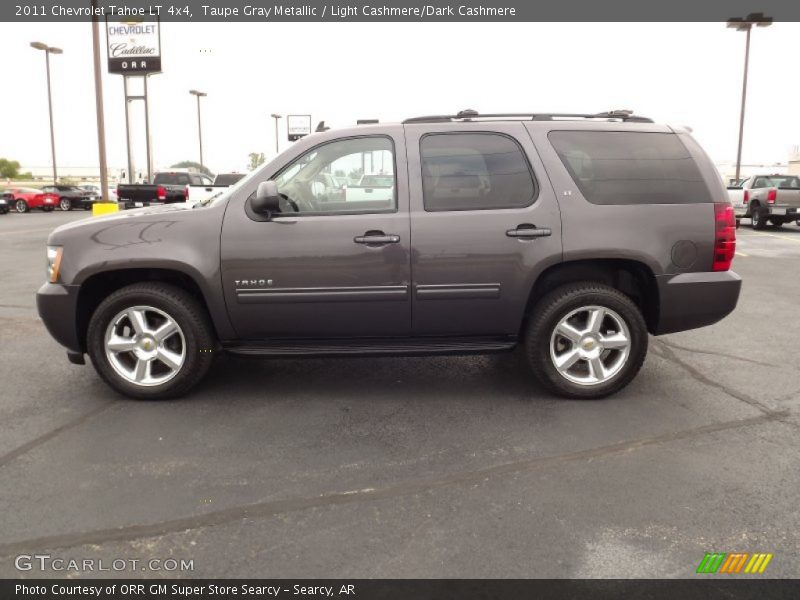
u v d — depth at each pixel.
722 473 3.29
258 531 2.78
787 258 12.15
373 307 4.22
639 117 4.54
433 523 2.83
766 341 5.96
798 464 3.40
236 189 4.25
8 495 3.09
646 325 4.50
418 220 4.15
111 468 3.38
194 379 4.36
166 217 4.21
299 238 4.14
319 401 4.39
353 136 4.26
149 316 4.38
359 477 3.28
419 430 3.88
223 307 4.21
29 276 9.98
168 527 2.82
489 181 4.22
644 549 2.63
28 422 4.01
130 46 27.00
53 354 5.53
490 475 3.29
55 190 37.56
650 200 4.24
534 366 4.32
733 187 22.69
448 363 5.28
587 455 3.52
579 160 4.26
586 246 4.15
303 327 4.28
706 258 4.25
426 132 4.26
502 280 4.19
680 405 4.28
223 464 3.43
